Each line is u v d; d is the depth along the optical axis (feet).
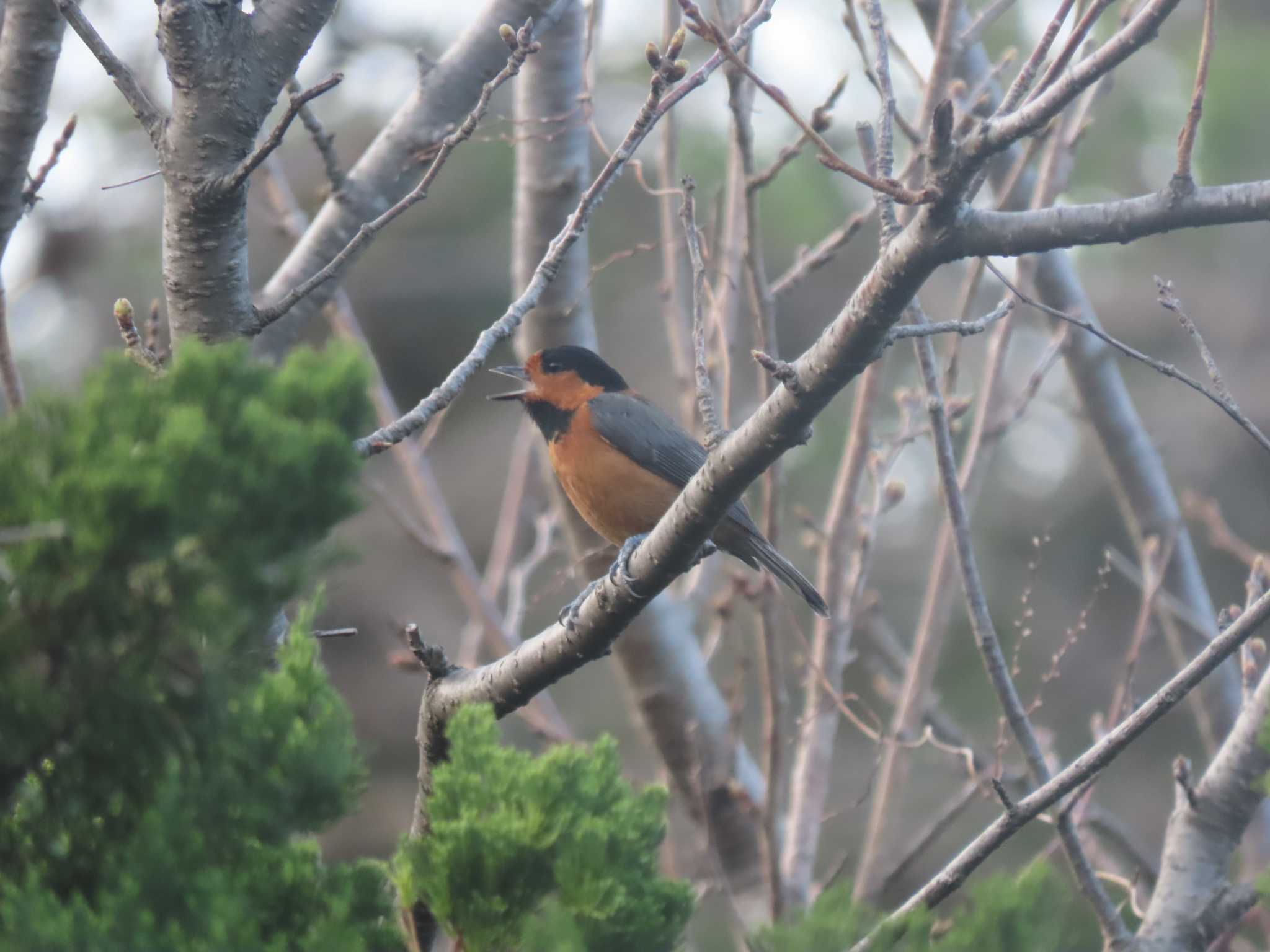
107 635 13.37
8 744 13.48
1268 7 83.41
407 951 16.29
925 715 37.40
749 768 41.32
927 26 37.50
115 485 12.62
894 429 79.05
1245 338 86.07
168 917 13.69
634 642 41.09
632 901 15.69
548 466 44.75
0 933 12.95
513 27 34.88
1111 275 89.76
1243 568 81.71
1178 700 23.30
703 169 73.56
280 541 13.55
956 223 20.75
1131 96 81.35
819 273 80.79
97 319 78.28
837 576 36.58
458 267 88.22
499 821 15.89
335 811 15.70
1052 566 81.15
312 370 14.38
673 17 37.32
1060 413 84.53
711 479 23.88
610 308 82.12
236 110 25.43
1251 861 32.89
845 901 15.39
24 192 28.84
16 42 27.86
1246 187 19.75
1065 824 26.43
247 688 14.67
